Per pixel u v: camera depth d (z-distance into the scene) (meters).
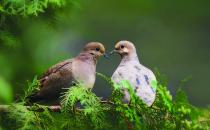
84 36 33.91
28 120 10.24
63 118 10.79
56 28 12.27
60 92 12.93
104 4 34.56
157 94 11.44
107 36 35.66
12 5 11.30
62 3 11.59
